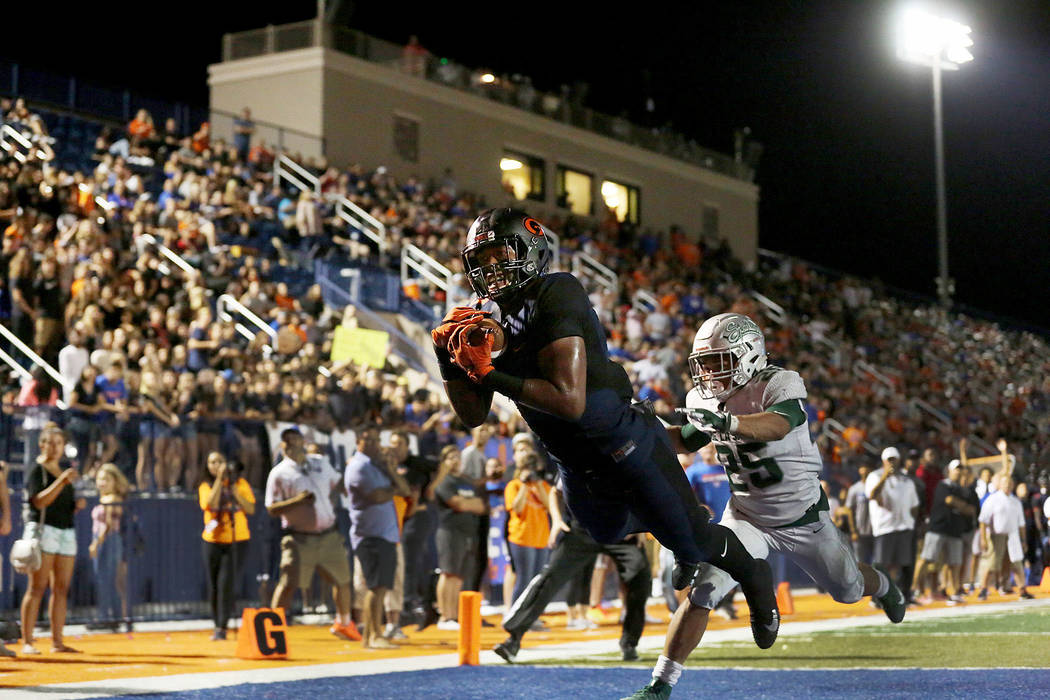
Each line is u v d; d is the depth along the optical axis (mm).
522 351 9312
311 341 32875
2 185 32031
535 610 16750
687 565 10633
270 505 20938
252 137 46719
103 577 22297
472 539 23531
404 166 52594
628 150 63469
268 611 18656
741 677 14922
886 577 13469
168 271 33156
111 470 22328
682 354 45250
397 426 27844
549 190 59156
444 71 54906
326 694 13961
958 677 14367
